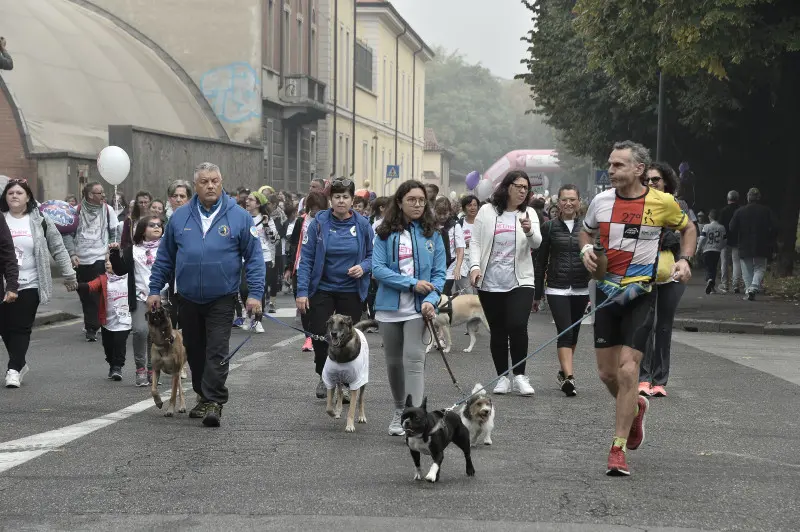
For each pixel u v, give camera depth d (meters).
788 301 26.28
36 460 8.71
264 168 51.16
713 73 26.77
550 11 42.84
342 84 70.12
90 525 6.77
